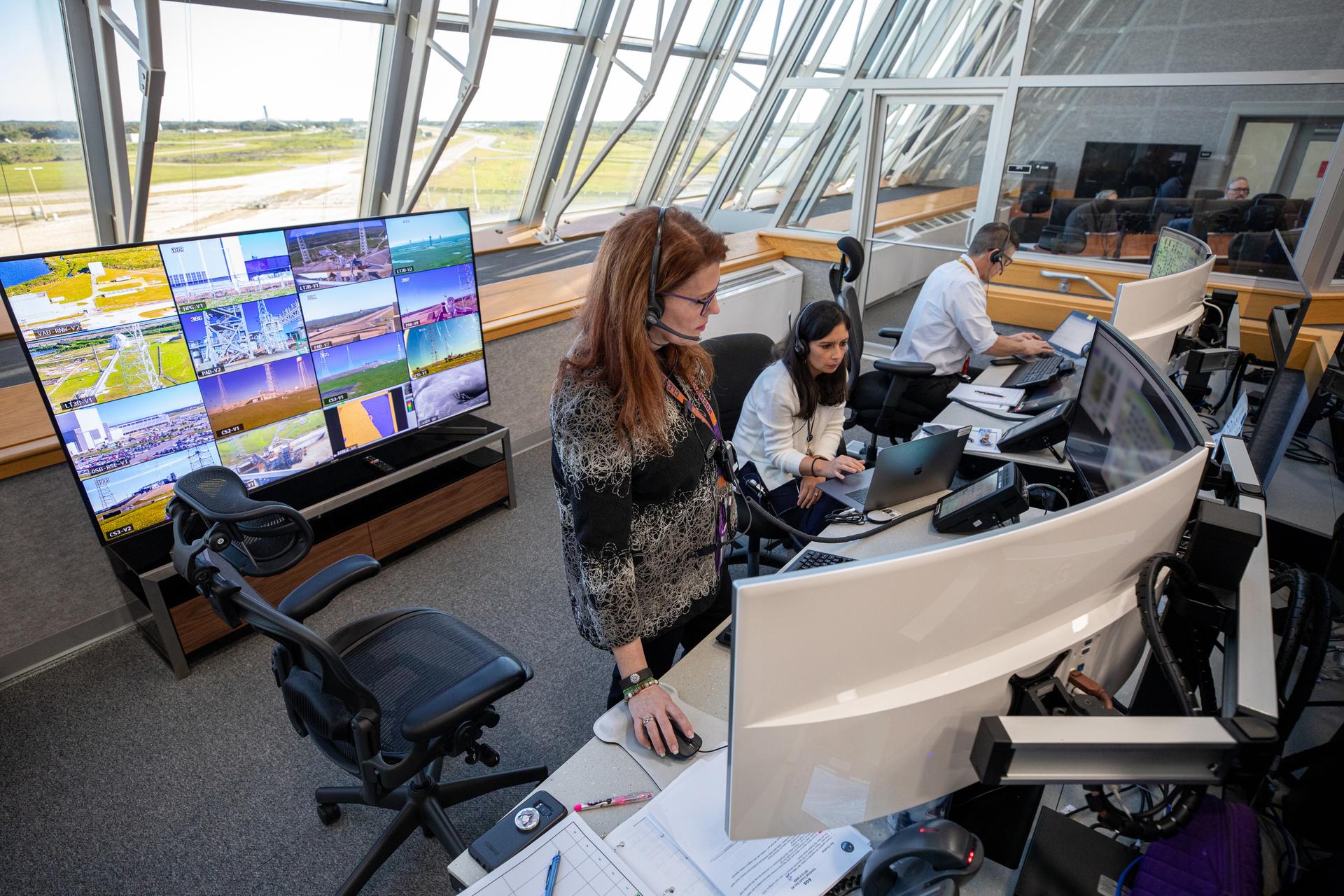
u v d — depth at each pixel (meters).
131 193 3.27
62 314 1.81
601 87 4.71
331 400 2.45
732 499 1.33
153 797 1.81
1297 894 0.85
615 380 1.01
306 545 1.50
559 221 5.78
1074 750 0.66
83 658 2.27
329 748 1.45
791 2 4.78
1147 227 4.07
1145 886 0.77
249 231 2.11
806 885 0.86
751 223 6.07
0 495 2.05
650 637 1.23
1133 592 0.88
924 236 4.66
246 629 2.37
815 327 1.96
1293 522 1.95
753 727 0.69
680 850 0.91
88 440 1.93
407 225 2.50
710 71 5.46
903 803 0.81
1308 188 3.69
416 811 1.62
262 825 1.74
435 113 4.10
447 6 3.74
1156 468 1.22
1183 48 3.65
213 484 1.28
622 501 1.05
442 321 2.72
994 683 0.76
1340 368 1.83
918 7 4.15
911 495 1.81
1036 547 0.72
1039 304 4.41
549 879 0.87
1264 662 0.81
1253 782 0.67
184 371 2.07
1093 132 3.98
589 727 2.03
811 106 4.81
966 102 4.18
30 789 1.83
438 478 2.90
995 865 0.90
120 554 2.12
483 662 1.58
